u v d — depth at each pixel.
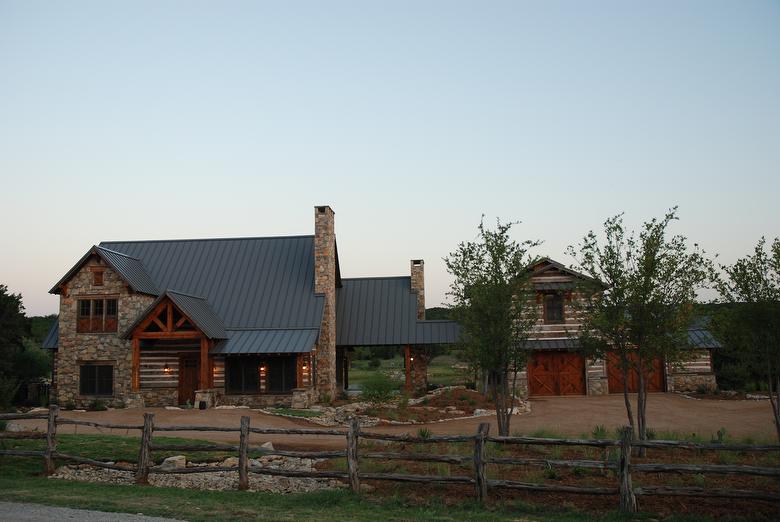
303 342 33.28
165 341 34.06
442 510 11.74
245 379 33.59
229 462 16.50
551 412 28.77
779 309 15.18
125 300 33.66
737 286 15.85
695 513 11.34
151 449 14.59
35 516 10.91
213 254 40.03
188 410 29.58
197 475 15.41
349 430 13.23
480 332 18.47
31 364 37.00
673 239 15.90
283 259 39.25
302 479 14.92
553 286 35.50
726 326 16.09
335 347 38.56
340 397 38.00
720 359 36.91
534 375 36.16
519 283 18.41
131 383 32.56
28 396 35.50
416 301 41.00
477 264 18.58
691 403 31.09
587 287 16.69
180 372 33.81
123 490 13.35
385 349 79.12
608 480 13.32
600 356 17.00
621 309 15.97
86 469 15.69
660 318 15.86
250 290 37.50
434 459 12.87
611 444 11.82
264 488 14.18
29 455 15.42
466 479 12.50
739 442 17.41
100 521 10.61
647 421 24.81
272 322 35.47
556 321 35.81
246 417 14.06
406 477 12.88
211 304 36.69
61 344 33.75
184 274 38.69
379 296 41.75
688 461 14.77
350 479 13.08
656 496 12.18
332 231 38.25
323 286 36.81
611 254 16.03
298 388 32.62
